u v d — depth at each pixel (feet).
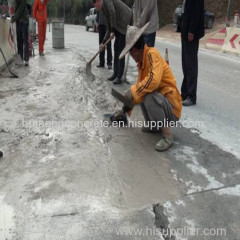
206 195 8.96
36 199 8.59
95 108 15.55
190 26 14.97
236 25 52.44
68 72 23.24
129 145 11.79
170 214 8.18
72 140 12.04
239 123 14.46
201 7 14.75
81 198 8.68
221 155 11.27
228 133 13.26
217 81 23.12
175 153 11.34
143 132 12.96
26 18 24.66
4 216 7.95
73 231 7.52
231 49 39.63
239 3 77.51
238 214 8.25
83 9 122.62
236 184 9.52
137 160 10.75
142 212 8.20
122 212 8.18
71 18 124.77
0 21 24.50
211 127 13.85
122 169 10.16
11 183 9.29
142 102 11.46
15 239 7.25
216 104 17.21
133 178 9.68
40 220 7.83
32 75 22.15
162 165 10.48
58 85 19.51
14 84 19.72
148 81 10.54
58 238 7.30
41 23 29.94
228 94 19.45
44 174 9.77
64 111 15.06
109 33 19.45
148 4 17.29
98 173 9.89
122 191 9.03
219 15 79.00
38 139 12.07
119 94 11.95
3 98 16.89
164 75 11.29
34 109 15.28
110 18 17.97
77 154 11.00
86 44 42.04
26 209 8.21
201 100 17.87
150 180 9.61
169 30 81.25
